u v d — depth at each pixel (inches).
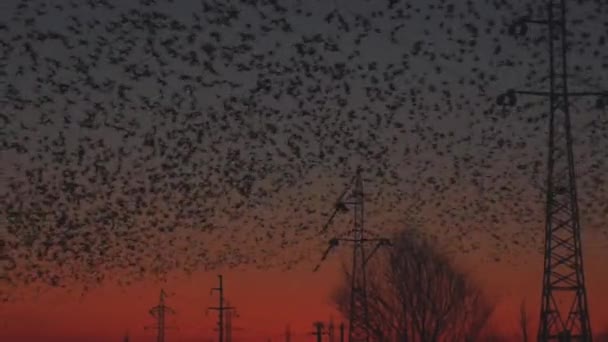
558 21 1167.0
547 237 1227.9
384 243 1626.5
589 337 1209.4
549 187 1221.1
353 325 1657.2
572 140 1197.1
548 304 1228.5
